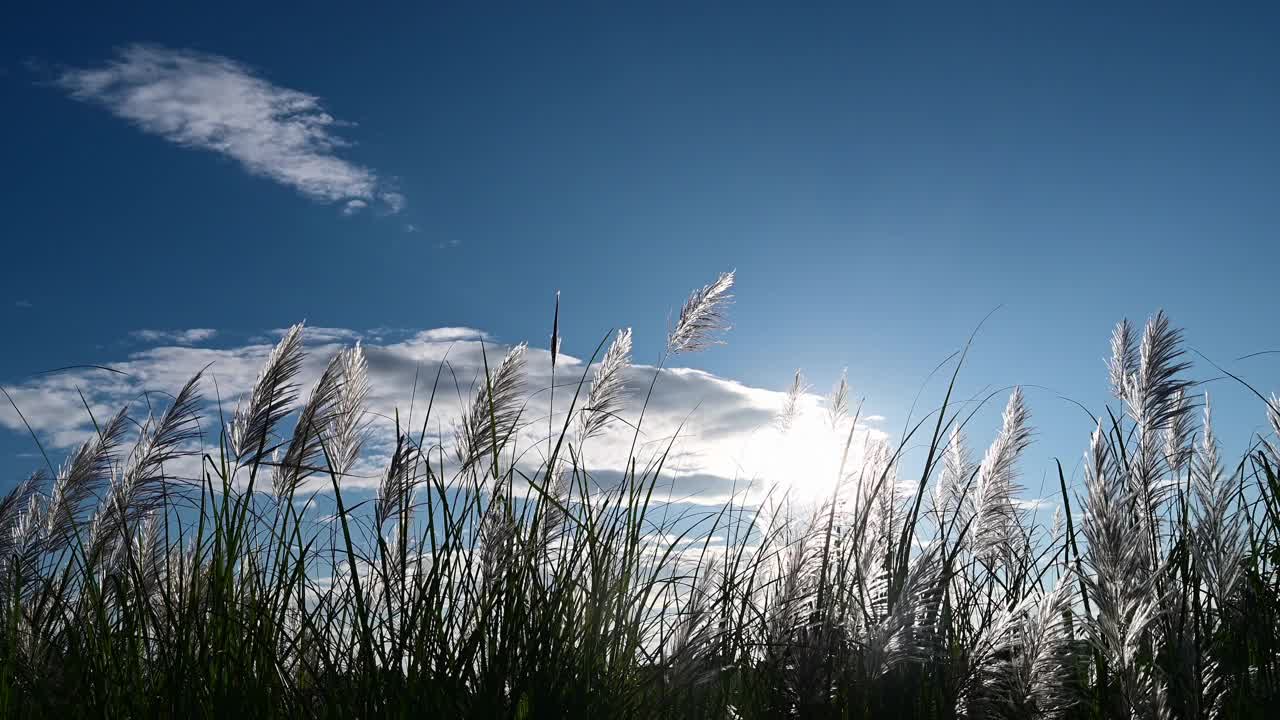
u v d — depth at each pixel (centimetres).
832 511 261
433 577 234
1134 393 266
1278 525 254
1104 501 187
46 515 275
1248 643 221
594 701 223
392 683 214
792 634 236
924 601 224
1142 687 185
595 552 249
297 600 241
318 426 269
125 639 231
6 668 221
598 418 297
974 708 209
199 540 243
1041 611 199
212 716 209
